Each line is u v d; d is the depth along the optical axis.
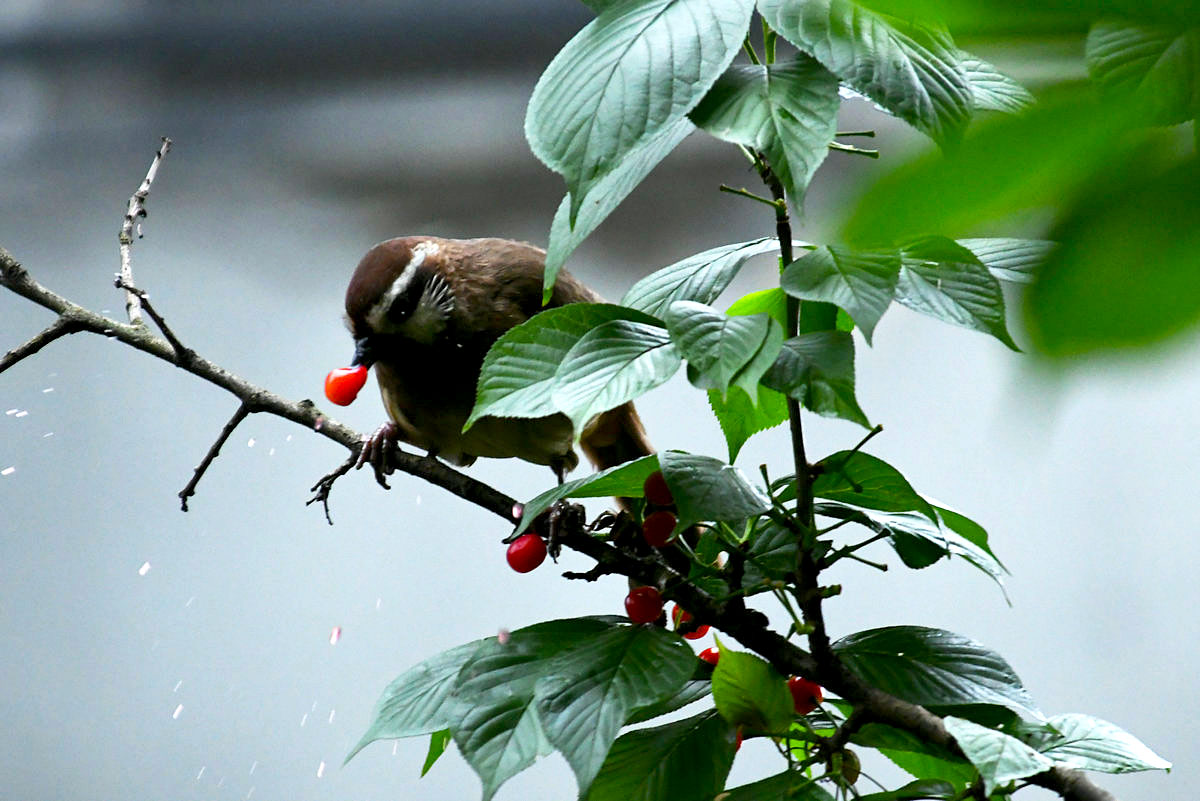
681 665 3.98
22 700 15.55
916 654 4.32
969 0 1.16
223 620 16.48
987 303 3.57
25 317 22.25
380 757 14.98
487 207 22.45
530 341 4.14
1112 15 1.13
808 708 4.57
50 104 27.25
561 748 3.80
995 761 3.38
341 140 25.55
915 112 3.13
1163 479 16.70
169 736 14.95
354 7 27.64
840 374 3.64
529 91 26.69
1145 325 1.06
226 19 27.47
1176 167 1.08
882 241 1.17
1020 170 1.12
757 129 3.42
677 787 4.27
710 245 20.14
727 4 3.23
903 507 4.53
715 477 3.97
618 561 5.00
